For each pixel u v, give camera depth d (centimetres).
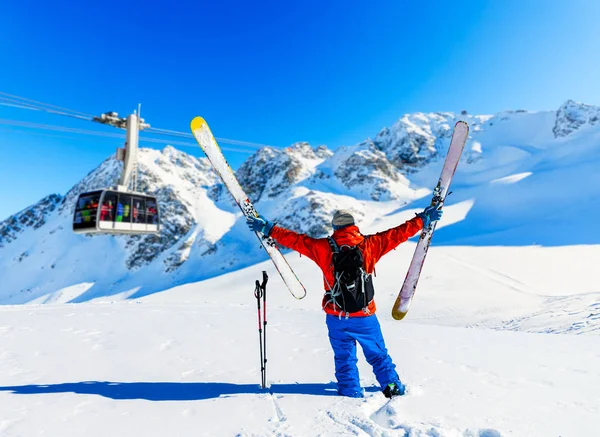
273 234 335
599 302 2075
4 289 13700
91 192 1933
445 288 4703
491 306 3269
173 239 14462
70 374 395
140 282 12425
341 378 312
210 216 15762
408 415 256
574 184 10631
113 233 1973
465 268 5778
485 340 623
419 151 17838
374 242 308
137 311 1044
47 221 18725
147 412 273
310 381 363
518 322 2136
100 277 13275
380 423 249
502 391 313
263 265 8081
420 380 350
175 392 326
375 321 310
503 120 18825
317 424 241
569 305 2277
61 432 236
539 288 4675
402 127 19138
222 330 691
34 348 529
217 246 13400
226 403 292
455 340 615
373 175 15825
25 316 910
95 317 888
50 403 295
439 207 323
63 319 847
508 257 6288
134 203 2041
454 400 288
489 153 16438
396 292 4588
